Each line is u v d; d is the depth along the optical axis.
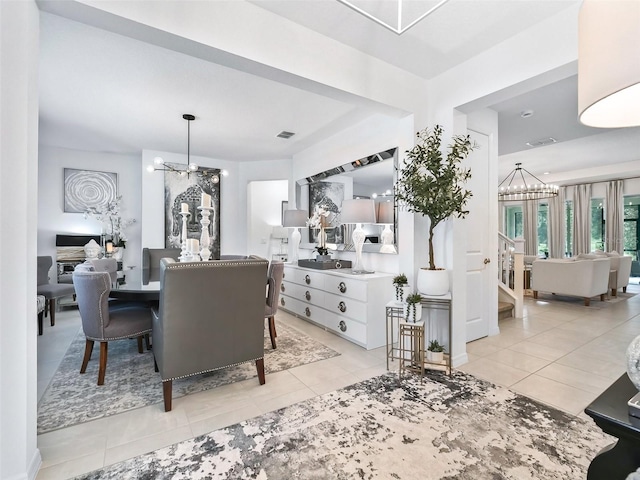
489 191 3.57
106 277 2.35
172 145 5.02
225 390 2.28
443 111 2.79
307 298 4.06
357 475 1.44
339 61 2.36
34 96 1.46
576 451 1.59
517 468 1.47
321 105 3.48
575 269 5.26
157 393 2.23
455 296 2.72
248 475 1.45
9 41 1.34
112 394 2.22
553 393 2.20
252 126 4.13
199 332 2.08
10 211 1.35
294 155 5.59
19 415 1.36
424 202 2.47
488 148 3.57
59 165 5.16
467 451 1.59
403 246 3.00
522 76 2.23
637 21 0.66
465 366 2.69
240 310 2.22
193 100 3.36
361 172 3.95
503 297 4.55
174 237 5.48
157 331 2.21
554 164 6.89
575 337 3.47
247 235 6.07
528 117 3.79
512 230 10.67
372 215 3.44
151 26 1.65
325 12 2.05
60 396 2.19
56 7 1.50
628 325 3.96
